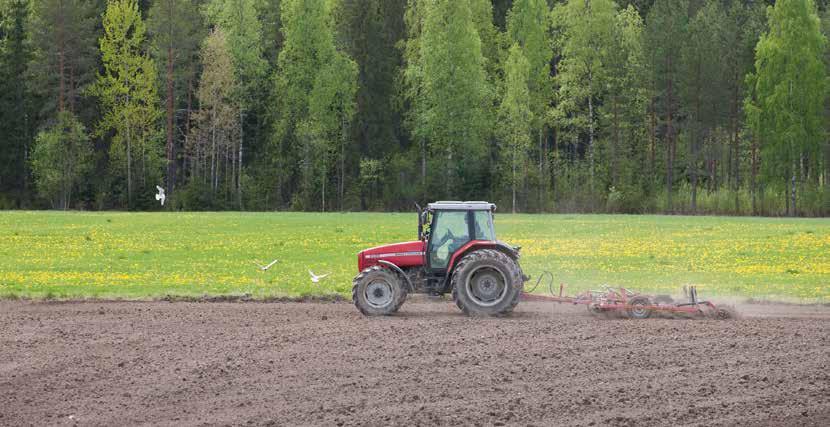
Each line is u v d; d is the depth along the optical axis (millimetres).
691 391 13156
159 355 15641
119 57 84062
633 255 35781
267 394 13086
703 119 87000
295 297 23172
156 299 22984
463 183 85938
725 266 31828
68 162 82500
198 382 13789
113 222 53750
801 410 12195
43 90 85500
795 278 28109
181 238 43031
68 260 32844
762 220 62656
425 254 19828
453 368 14500
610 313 19875
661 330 17609
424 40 83312
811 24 80625
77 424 11766
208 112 86938
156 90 85938
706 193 87500
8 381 13969
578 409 12281
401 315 20000
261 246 39031
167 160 86562
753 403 12539
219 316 19859
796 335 17047
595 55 85750
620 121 88812
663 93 87875
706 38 87125
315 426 11586
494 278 19359
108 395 13141
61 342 16859
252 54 88375
